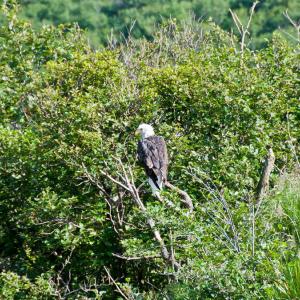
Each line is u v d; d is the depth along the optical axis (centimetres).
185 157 2912
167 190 2720
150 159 2727
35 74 3139
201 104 3031
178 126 2973
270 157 2611
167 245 2498
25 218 2942
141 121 2942
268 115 3092
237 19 3669
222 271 2198
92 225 2962
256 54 3372
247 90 3064
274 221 2516
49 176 3041
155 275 2986
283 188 2689
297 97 3366
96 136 2736
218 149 2934
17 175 3047
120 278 2988
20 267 3186
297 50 3519
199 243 2295
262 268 2189
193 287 2258
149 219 2483
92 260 2975
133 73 3272
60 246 3036
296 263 2181
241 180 2688
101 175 2847
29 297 2833
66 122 2847
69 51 3475
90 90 2944
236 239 2267
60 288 2978
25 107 3231
